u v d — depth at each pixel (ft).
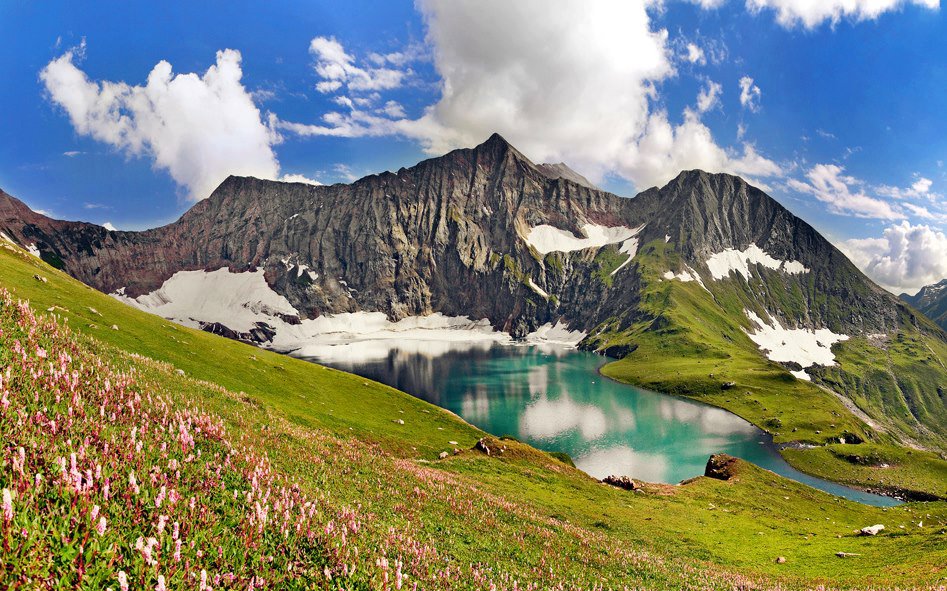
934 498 434.30
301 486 60.95
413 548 56.90
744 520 224.12
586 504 187.42
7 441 28.94
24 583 20.18
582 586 76.64
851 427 620.49
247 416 101.65
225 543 31.96
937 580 110.32
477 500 118.21
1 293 58.03
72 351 55.67
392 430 268.21
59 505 25.62
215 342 300.20
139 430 41.75
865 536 198.08
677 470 470.80
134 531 26.63
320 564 37.37
